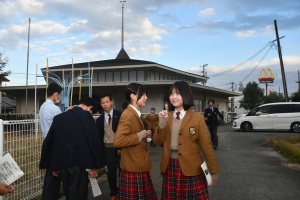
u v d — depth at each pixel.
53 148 3.87
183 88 3.33
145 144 3.57
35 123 5.32
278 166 8.17
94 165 3.85
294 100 40.78
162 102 22.44
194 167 3.24
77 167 3.77
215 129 11.32
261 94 55.12
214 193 5.58
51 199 4.00
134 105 3.57
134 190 3.45
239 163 8.59
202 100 28.25
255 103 54.09
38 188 5.43
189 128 3.25
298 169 7.76
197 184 3.27
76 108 4.03
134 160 3.46
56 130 3.87
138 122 3.51
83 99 4.52
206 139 3.23
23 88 24.31
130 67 25.23
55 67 26.39
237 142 13.67
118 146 3.32
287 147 10.23
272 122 19.00
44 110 4.55
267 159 9.27
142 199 3.46
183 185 3.26
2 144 4.51
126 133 3.35
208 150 3.21
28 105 25.56
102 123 5.30
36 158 5.38
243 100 55.66
